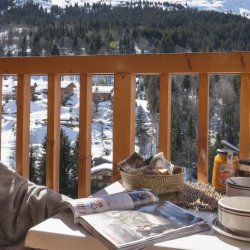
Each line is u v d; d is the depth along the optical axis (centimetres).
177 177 122
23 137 227
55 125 222
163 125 202
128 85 206
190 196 119
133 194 103
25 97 226
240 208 86
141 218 91
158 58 199
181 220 92
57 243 83
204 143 194
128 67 204
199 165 195
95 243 82
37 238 85
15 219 136
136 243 79
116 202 98
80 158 219
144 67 202
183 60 195
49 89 220
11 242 135
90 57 210
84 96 215
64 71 214
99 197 101
